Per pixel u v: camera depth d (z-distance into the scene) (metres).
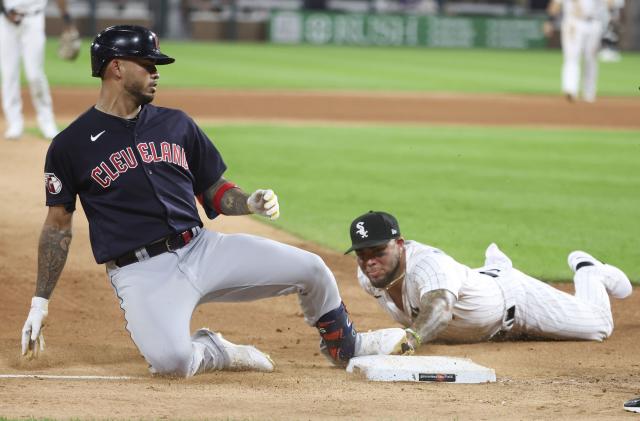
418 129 65.19
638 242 34.66
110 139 19.02
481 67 114.06
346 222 36.56
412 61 119.81
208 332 19.70
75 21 136.25
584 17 78.50
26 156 45.19
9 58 49.22
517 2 162.38
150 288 18.95
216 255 19.45
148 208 19.03
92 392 17.23
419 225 36.31
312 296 19.92
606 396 17.48
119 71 18.80
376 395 17.31
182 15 148.62
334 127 64.88
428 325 19.94
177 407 16.06
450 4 159.75
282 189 42.66
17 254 29.69
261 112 71.00
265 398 16.89
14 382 18.11
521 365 20.69
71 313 25.12
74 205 19.42
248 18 147.12
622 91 91.00
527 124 68.88
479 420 15.36
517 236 34.97
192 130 19.77
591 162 52.72
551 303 22.41
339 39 148.25
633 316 25.92
